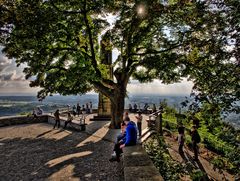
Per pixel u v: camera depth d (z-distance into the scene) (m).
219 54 6.17
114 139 19.66
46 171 12.68
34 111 32.81
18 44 20.86
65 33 21.72
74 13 21.52
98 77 22.12
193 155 16.02
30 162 14.59
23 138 22.30
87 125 28.20
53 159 14.95
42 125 30.20
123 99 25.27
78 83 22.72
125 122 12.56
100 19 22.80
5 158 15.71
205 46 7.27
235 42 5.84
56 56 22.69
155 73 24.98
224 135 6.09
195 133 14.89
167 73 23.89
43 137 22.58
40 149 17.92
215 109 5.91
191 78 8.59
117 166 12.53
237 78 5.74
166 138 20.11
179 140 15.85
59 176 11.78
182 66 21.36
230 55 5.91
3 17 19.39
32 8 19.52
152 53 23.98
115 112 25.25
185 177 11.39
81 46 24.16
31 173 12.53
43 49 21.06
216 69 6.41
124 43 24.00
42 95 21.78
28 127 28.66
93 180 10.88
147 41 25.84
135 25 22.41
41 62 21.73
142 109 43.31
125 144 10.70
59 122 27.88
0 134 24.50
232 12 5.86
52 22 19.89
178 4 10.09
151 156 11.21
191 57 10.29
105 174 11.51
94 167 12.74
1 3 19.38
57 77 21.80
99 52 25.55
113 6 21.03
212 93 5.93
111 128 25.25
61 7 22.05
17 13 19.47
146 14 17.78
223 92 5.88
